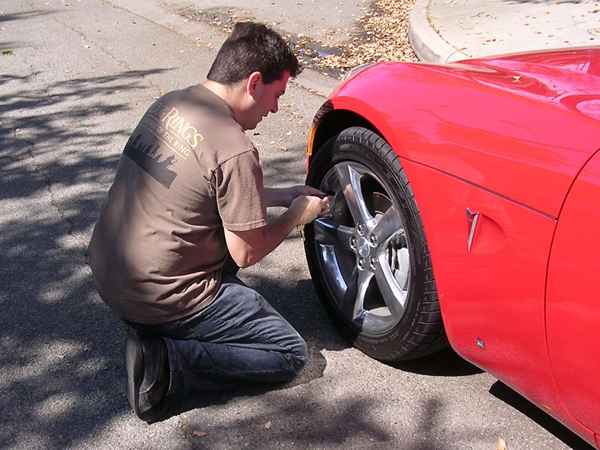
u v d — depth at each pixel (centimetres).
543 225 208
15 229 441
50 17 1064
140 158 266
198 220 261
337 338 323
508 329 226
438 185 242
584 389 205
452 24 808
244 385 296
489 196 224
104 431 276
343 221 317
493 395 284
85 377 306
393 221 281
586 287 197
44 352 324
